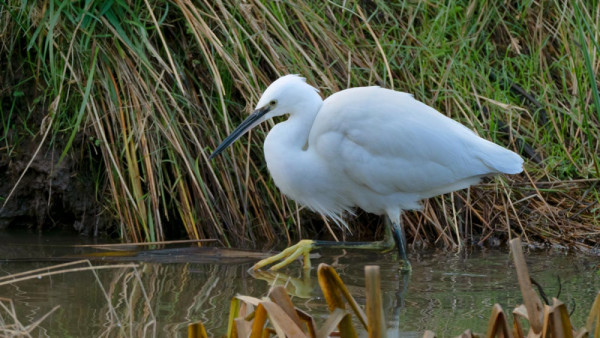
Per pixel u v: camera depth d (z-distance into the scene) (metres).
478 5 12.90
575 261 9.21
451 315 6.89
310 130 9.27
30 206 10.96
